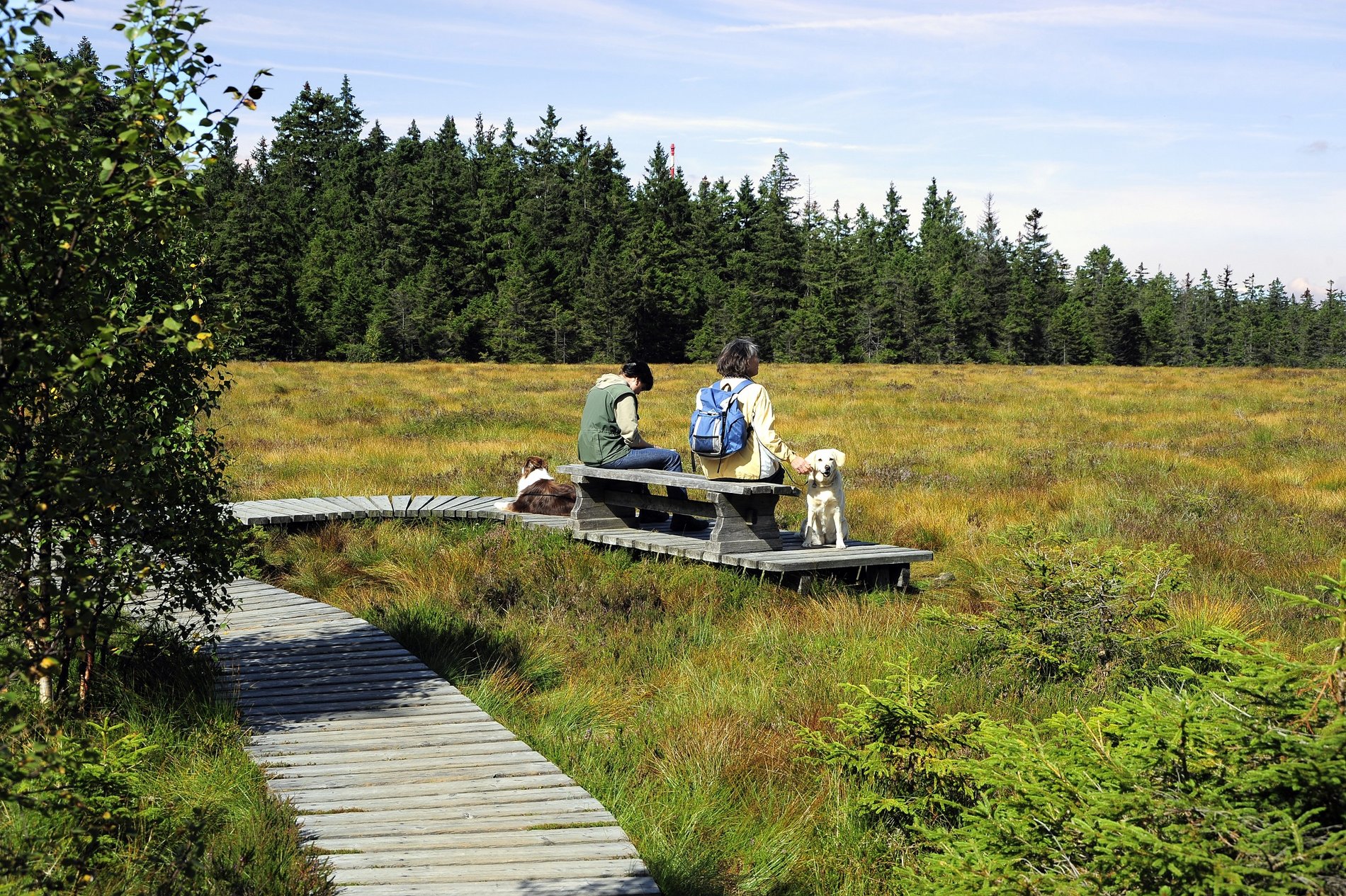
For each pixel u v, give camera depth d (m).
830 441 19.23
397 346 82.00
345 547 9.92
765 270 100.69
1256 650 2.94
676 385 34.31
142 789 3.83
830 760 4.71
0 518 3.48
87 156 3.73
